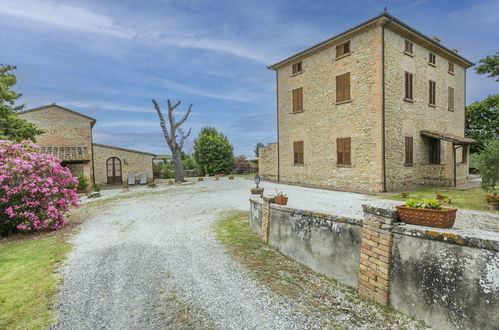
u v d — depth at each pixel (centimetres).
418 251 263
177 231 688
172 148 2166
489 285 208
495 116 1983
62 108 1806
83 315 306
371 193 1169
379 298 302
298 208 460
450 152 1322
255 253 510
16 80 1316
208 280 398
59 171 805
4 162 736
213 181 2075
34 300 343
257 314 303
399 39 1277
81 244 602
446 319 238
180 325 284
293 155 1712
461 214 757
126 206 1123
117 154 2111
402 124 1302
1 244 636
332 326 273
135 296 352
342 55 1358
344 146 1380
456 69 1672
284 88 1759
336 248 375
